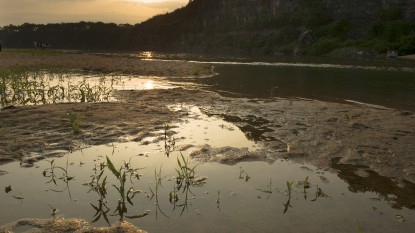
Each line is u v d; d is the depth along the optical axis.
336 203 4.73
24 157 6.29
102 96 12.98
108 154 6.54
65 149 6.77
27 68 24.22
